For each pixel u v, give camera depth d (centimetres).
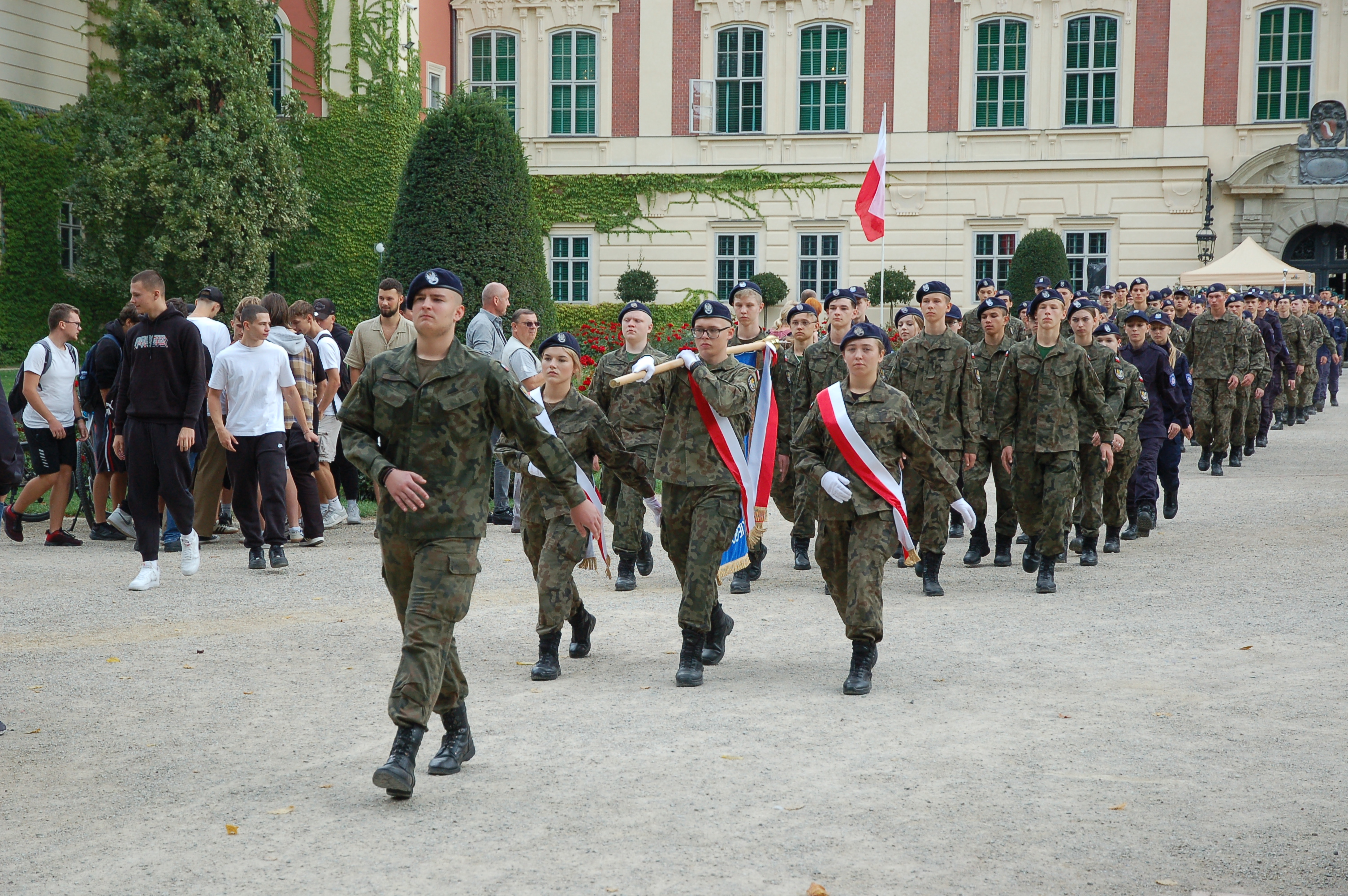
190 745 568
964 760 534
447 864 429
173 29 2856
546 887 409
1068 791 496
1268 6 3219
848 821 465
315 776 523
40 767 539
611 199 3522
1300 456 1788
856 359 661
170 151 2892
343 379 1280
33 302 3155
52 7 3206
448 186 1712
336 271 3111
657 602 886
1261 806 480
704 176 3478
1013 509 1028
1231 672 676
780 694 643
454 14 3541
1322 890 406
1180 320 1947
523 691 653
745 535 689
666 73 3491
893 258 3425
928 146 3391
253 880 417
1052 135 3334
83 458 1213
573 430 707
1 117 3058
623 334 944
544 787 504
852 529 660
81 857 440
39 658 724
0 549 1116
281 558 1001
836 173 3431
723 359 702
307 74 3122
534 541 717
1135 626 790
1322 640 743
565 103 3534
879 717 598
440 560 494
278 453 993
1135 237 3312
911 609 852
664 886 409
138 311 1125
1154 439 1155
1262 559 1018
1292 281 2745
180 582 949
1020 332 1289
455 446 496
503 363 1067
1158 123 3288
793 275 3472
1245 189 3219
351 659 722
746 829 458
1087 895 402
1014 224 3366
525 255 1747
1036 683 658
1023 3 3325
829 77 3434
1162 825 461
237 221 2861
